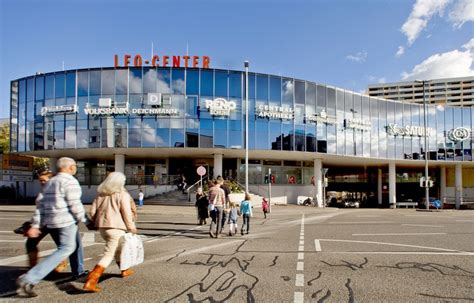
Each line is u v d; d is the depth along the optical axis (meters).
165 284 5.64
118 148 30.64
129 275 6.17
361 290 5.34
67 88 30.94
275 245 9.73
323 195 37.84
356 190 57.91
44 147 31.58
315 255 8.17
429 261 7.45
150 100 30.11
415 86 137.75
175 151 32.84
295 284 5.67
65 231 5.12
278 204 38.22
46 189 5.18
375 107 39.72
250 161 39.34
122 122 30.20
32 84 32.41
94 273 5.25
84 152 33.44
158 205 30.17
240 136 31.38
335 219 19.67
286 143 33.00
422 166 50.62
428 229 13.75
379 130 39.91
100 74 30.47
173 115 30.38
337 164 48.25
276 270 6.64
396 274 6.32
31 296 4.90
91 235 11.86
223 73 31.39
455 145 44.00
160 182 37.09
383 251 8.68
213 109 30.72
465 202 49.81
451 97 133.38
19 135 33.09
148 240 10.89
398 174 56.75
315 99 34.91
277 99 32.88
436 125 43.66
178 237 11.62
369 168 56.09
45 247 9.33
